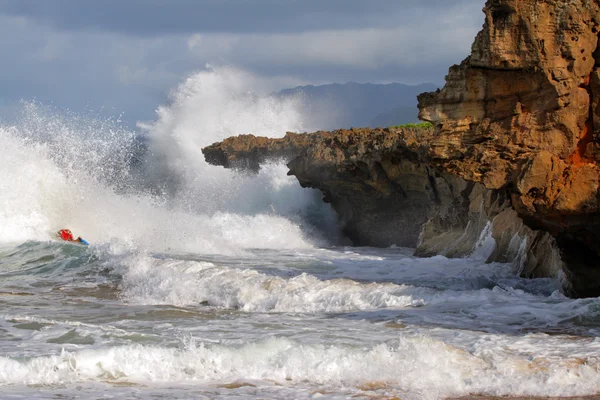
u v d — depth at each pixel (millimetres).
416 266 37906
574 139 22609
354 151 56188
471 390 15688
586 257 24297
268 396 15188
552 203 22391
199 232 53094
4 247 39688
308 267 38188
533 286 28609
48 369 16688
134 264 33812
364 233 60875
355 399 14969
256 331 21016
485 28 22734
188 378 16672
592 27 22422
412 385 15977
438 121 24078
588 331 20016
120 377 16625
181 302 27531
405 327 21281
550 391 15453
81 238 45375
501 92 23312
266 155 64188
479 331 20391
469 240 41656
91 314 24438
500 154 23141
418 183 54375
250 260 41594
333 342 19219
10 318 22156
